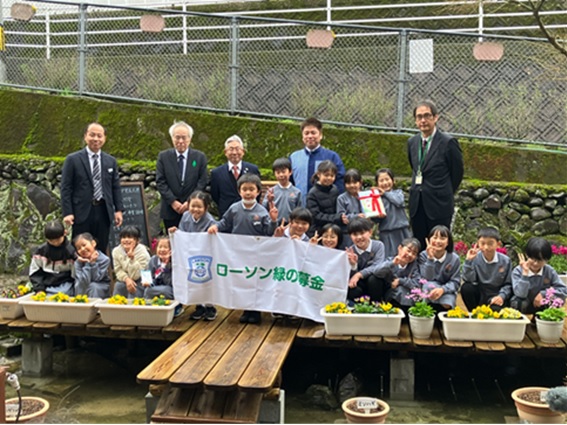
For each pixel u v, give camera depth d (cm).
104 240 645
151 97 898
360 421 404
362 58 957
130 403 498
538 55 851
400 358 504
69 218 616
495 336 488
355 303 531
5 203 857
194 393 416
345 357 578
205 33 1172
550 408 391
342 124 856
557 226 776
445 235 521
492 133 842
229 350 465
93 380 547
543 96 837
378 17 1146
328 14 1096
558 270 688
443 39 941
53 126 881
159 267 568
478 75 852
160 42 986
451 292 525
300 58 994
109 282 590
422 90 861
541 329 488
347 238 589
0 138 891
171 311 528
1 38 951
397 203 598
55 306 530
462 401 504
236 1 1205
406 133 837
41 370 554
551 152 803
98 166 632
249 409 401
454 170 575
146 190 832
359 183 596
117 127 871
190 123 859
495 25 1094
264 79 886
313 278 527
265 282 536
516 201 785
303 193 632
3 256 848
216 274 539
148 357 600
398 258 527
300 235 540
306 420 470
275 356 451
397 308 514
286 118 870
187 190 650
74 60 938
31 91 917
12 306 546
